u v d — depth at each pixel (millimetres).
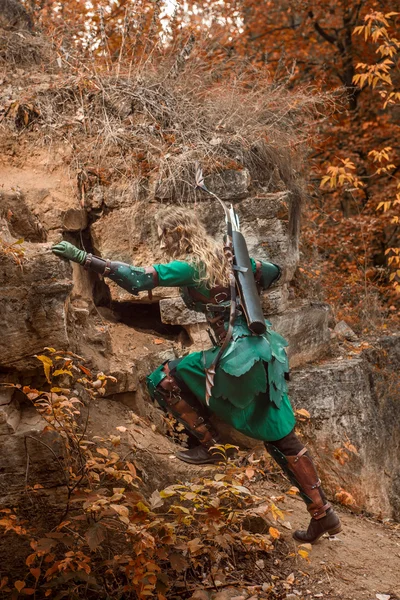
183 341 4434
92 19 6457
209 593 3111
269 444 3473
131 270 3188
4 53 5195
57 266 3188
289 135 5066
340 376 4688
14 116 4438
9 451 3094
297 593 3287
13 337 3143
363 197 9969
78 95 4559
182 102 4684
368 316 5992
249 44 10508
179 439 4117
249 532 3561
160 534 2971
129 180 4277
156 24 5492
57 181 4316
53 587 3158
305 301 5031
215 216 4340
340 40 11047
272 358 3299
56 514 3160
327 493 4535
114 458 3031
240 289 3311
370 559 3660
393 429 5137
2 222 3432
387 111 10867
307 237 6250
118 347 4117
